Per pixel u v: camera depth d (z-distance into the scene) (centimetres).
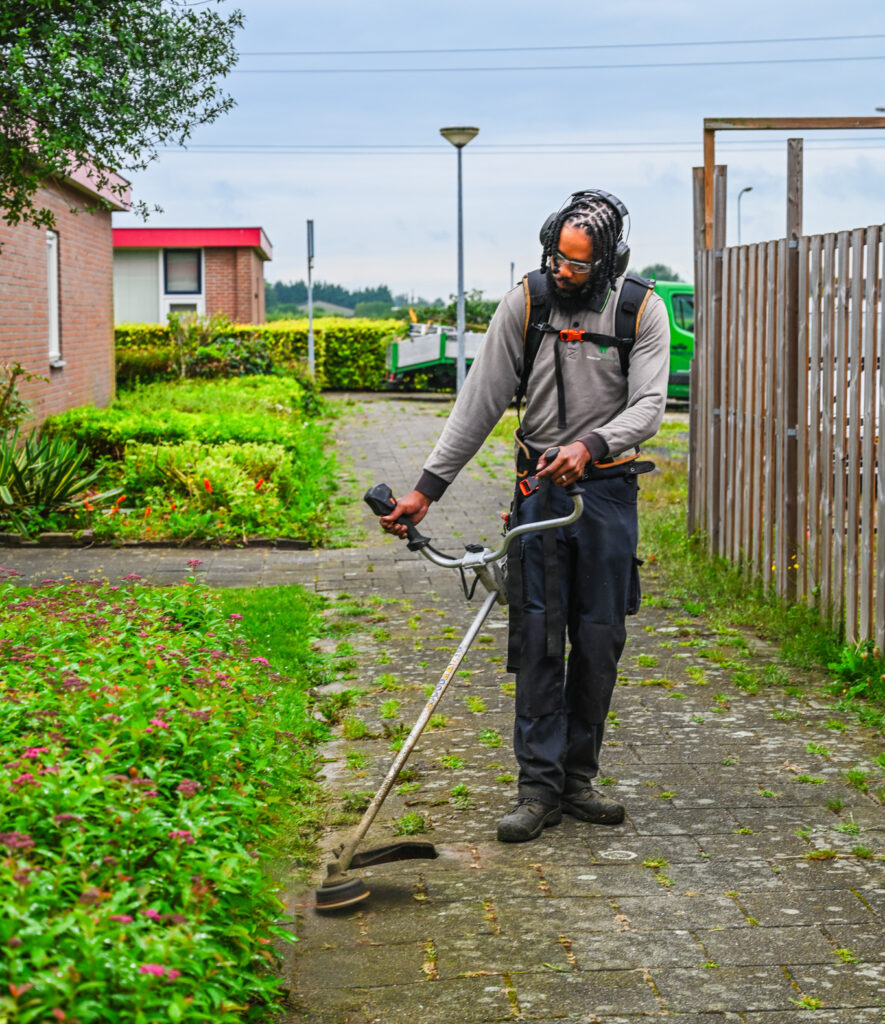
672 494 1142
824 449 595
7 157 774
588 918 308
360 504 1104
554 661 366
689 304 2191
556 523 344
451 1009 266
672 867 340
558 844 358
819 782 407
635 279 362
